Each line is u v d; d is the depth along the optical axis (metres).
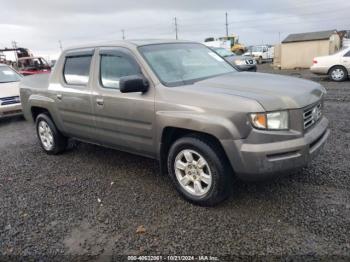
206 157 3.48
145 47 4.29
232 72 4.61
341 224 3.16
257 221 3.31
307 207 3.50
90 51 4.79
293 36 27.58
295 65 26.47
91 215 3.67
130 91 3.75
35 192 4.38
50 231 3.40
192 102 3.50
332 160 4.70
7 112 8.90
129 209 3.74
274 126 3.20
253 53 42.03
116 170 4.96
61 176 4.88
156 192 4.12
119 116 4.24
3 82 9.75
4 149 6.61
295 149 3.22
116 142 4.50
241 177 3.35
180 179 3.82
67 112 5.14
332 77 14.34
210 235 3.14
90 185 4.48
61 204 3.98
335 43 28.23
